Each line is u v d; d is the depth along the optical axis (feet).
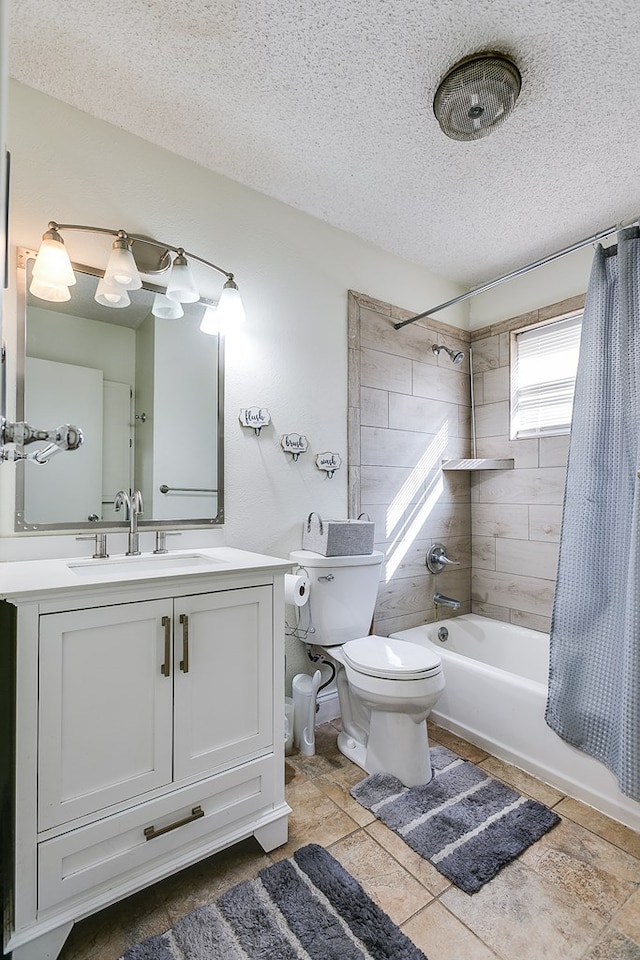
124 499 5.47
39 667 3.35
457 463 8.69
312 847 4.51
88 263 5.33
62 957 3.47
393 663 5.58
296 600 5.68
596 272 6.19
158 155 5.85
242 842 4.64
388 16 4.18
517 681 6.11
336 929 3.67
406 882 4.15
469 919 3.80
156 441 5.75
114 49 4.55
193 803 4.02
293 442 6.89
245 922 3.73
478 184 6.53
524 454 8.67
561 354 8.36
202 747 4.10
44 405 5.02
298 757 6.17
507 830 4.76
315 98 5.10
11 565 4.46
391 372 8.30
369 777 5.59
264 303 6.75
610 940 3.63
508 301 9.05
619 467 5.67
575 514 6.00
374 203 6.98
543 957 3.50
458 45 4.47
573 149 5.80
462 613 9.29
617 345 5.86
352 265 7.80
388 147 5.83
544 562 8.30
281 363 6.90
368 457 7.90
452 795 5.32
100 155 5.42
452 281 9.45
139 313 5.70
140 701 3.78
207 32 4.34
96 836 3.54
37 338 5.01
